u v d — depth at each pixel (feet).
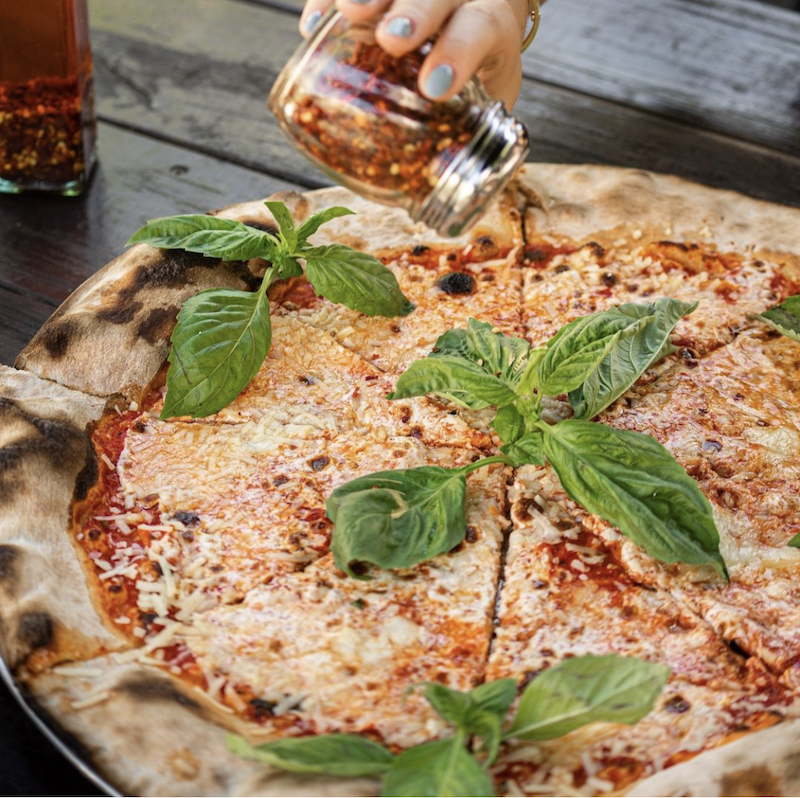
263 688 1.72
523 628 1.81
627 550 1.90
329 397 2.09
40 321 2.29
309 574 1.86
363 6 1.76
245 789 1.57
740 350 2.18
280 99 1.86
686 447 2.03
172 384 1.98
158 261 2.17
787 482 1.99
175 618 1.79
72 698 1.64
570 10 3.18
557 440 1.88
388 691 1.72
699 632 1.81
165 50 2.95
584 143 2.74
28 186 2.53
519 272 2.31
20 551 1.78
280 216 2.10
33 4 2.33
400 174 1.85
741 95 2.93
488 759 1.56
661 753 1.66
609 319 1.94
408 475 1.87
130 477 1.96
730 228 2.35
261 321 2.03
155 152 2.67
